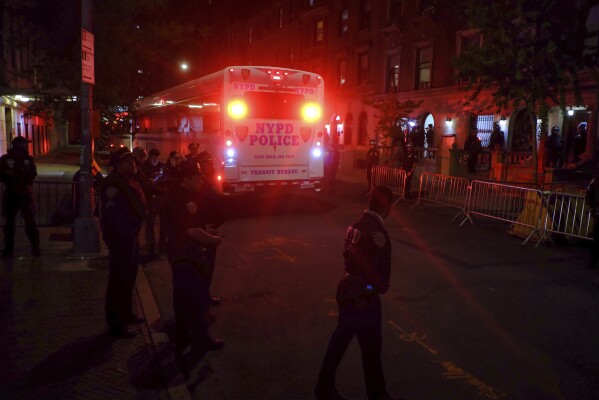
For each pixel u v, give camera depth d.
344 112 32.22
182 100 15.30
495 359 4.81
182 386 4.09
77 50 14.96
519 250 9.24
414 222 11.95
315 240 9.81
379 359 3.69
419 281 7.24
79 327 5.27
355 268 3.72
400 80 26.75
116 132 18.44
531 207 10.07
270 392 4.12
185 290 4.60
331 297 6.50
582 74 16.20
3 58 21.42
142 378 4.25
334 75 32.97
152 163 9.57
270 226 11.20
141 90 18.81
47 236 9.51
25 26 18.08
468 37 22.33
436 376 4.45
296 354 4.84
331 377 3.79
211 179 5.79
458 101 22.56
